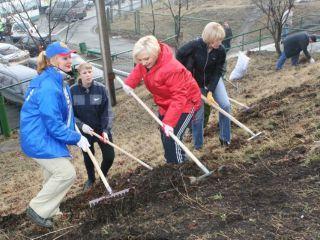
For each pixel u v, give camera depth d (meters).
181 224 2.44
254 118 4.72
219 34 3.40
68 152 2.84
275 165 2.94
